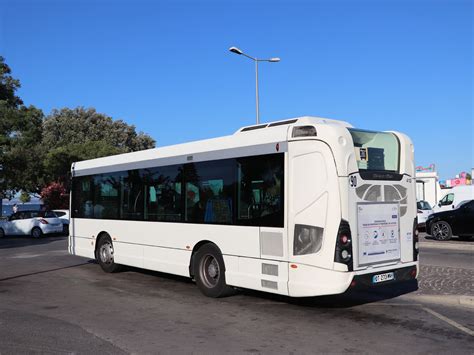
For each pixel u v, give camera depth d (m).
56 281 10.02
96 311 7.19
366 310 7.09
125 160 10.39
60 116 50.44
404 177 7.27
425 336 5.77
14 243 20.44
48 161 37.03
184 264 8.59
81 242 11.84
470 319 6.55
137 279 10.20
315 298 7.93
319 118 7.31
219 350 5.29
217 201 7.95
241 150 7.56
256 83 25.08
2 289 9.12
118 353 5.20
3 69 27.05
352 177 6.44
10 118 25.27
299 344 5.49
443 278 9.35
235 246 7.53
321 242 6.36
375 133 7.23
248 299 7.94
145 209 9.67
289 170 6.77
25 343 5.55
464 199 23.98
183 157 8.77
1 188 28.61
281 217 6.80
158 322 6.51
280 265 6.80
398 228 7.08
